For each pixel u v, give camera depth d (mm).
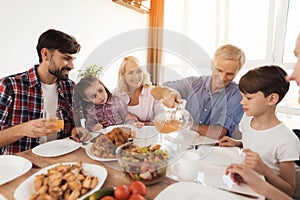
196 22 2150
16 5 1433
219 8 2029
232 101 1180
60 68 1061
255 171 696
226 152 860
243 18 1955
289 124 1800
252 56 1962
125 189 501
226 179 662
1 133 888
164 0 2285
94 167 691
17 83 1047
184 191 571
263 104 862
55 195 529
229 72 1140
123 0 2088
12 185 620
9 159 767
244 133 1016
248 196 584
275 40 1831
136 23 2412
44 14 1596
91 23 1945
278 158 828
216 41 2080
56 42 1011
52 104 1149
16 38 1460
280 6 1772
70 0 1756
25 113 1057
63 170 624
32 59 1570
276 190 587
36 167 728
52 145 915
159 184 630
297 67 441
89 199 489
